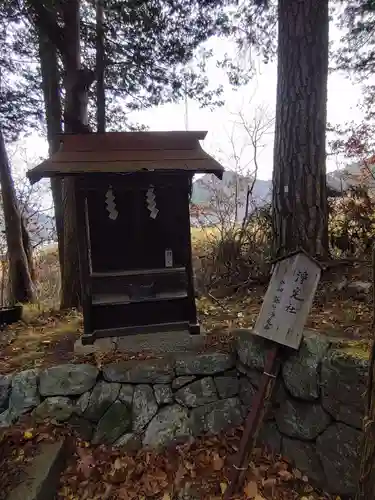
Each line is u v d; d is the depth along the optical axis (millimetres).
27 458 2148
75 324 3754
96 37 5461
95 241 2797
